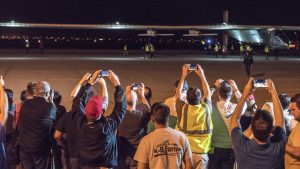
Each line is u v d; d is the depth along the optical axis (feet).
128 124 21.90
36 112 20.06
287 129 20.22
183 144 15.96
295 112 15.67
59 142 19.83
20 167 24.13
